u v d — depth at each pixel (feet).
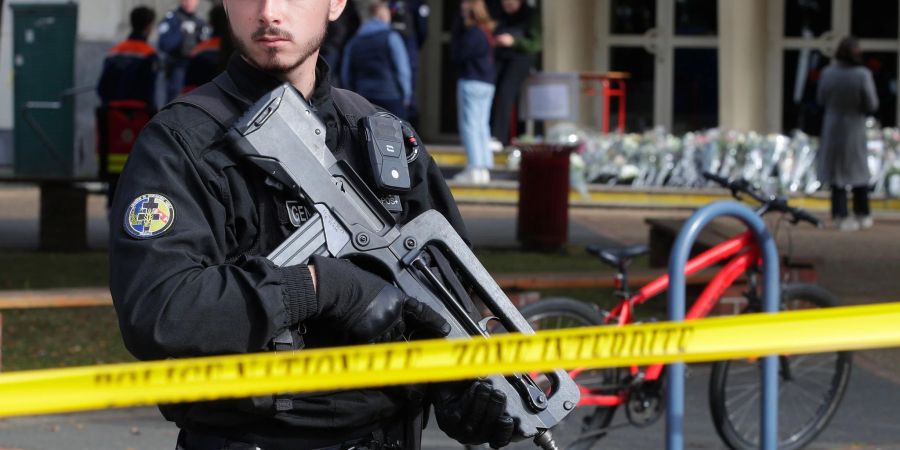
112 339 29.37
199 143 9.30
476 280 10.03
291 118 9.49
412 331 9.76
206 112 9.46
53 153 60.39
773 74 63.21
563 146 42.70
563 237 43.01
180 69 56.49
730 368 22.74
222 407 9.29
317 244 9.43
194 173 9.21
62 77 62.54
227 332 8.77
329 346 9.41
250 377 8.44
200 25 56.65
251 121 9.37
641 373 21.98
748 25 61.57
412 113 58.18
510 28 57.88
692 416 24.81
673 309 18.60
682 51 64.54
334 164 9.62
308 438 9.54
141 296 8.77
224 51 37.50
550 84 56.80
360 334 9.23
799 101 63.31
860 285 37.22
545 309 21.98
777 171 57.93
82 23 62.59
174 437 22.66
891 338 11.40
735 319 11.00
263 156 9.35
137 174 9.17
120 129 42.70
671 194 57.21
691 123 64.69
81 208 42.75
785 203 23.45
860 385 26.89
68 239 42.65
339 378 8.63
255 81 9.69
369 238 9.62
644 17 64.59
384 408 9.76
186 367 8.30
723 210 18.93
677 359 10.65
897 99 63.52
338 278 9.12
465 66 55.72
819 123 63.31
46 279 36.17
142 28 49.78
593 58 63.00
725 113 61.82
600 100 63.00
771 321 11.21
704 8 64.44
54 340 29.07
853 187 50.85
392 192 9.89
